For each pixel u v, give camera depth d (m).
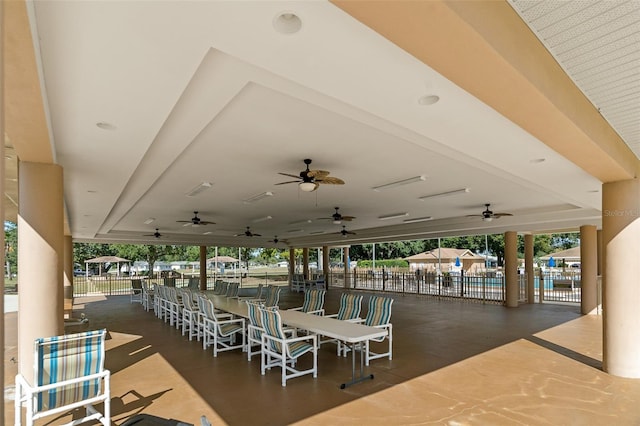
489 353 6.49
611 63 2.84
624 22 2.34
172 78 2.69
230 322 6.97
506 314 11.14
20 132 3.38
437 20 1.81
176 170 6.31
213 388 4.79
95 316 11.39
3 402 1.12
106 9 1.93
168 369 5.62
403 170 6.31
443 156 5.48
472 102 3.15
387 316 6.34
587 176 5.85
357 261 38.94
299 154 5.41
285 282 27.14
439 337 7.84
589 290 11.15
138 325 9.59
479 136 4.03
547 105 2.76
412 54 2.14
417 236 16.55
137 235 17.36
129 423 1.79
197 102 3.31
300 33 2.17
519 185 7.44
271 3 1.89
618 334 5.25
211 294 11.27
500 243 36.31
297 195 8.58
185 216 12.03
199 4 1.90
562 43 2.59
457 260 24.94
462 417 3.92
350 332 5.05
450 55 2.13
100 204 8.29
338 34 2.17
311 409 4.12
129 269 34.56
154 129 3.71
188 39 2.22
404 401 4.34
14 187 6.82
